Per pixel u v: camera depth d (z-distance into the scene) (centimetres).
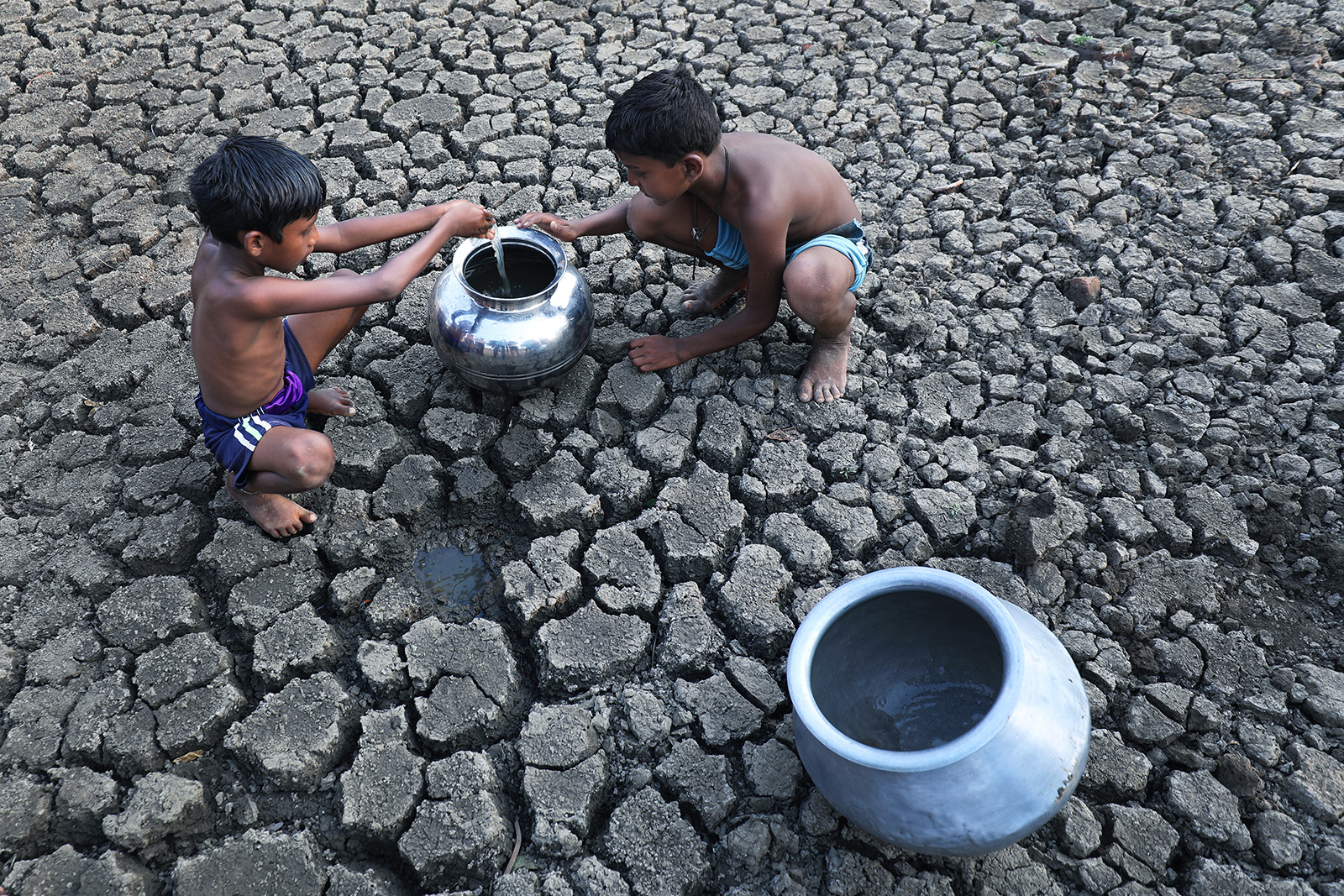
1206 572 249
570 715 227
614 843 208
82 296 326
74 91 401
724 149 262
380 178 362
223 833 213
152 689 229
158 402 293
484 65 411
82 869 203
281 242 227
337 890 202
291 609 246
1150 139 366
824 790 191
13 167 370
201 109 392
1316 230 327
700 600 247
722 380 299
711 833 212
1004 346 306
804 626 198
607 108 391
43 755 219
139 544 257
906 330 310
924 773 172
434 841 206
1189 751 218
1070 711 187
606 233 313
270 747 219
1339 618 240
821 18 432
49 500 270
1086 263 331
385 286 238
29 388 300
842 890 201
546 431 288
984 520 265
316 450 245
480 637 239
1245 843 204
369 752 220
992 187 355
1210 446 276
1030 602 246
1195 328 303
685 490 271
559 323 268
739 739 224
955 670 221
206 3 446
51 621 244
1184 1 426
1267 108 374
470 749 226
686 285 328
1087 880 200
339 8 441
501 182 365
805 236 278
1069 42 413
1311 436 276
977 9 432
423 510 270
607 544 260
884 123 381
